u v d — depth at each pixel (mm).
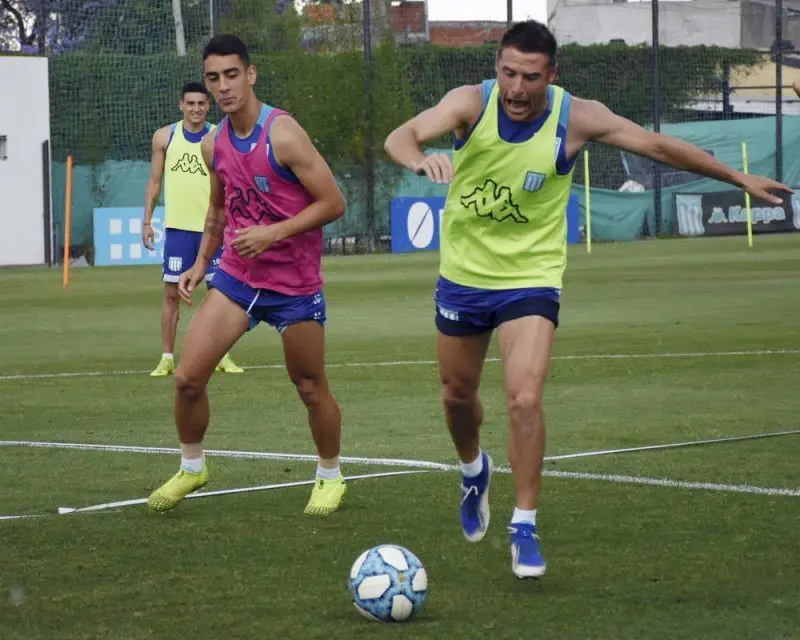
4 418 19859
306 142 12773
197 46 84500
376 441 17312
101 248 69875
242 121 12883
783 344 28281
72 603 9859
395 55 77500
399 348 28953
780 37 88500
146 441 17734
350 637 8922
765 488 13891
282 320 13070
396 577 9242
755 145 87500
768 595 9875
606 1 111562
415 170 10109
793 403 20172
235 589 10227
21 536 12148
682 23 110938
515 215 11172
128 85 78312
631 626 9109
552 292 11281
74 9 87938
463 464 11867
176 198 24844
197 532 12297
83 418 19844
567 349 28062
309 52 76500
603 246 76125
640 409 19797
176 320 25375
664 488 13977
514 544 10328
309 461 16094
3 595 10109
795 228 86312
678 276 50250
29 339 32625
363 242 78312
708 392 21516
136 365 27062
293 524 12617
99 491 14398
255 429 18594
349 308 39906
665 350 27578
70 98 77000
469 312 11406
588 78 91000
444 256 11539
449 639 8852
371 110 76812
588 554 11219
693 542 11570
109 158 78000
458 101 11008
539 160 10977
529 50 10562
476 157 11078
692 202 85375
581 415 19297
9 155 71062
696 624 9141
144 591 10188
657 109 86188
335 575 10641
